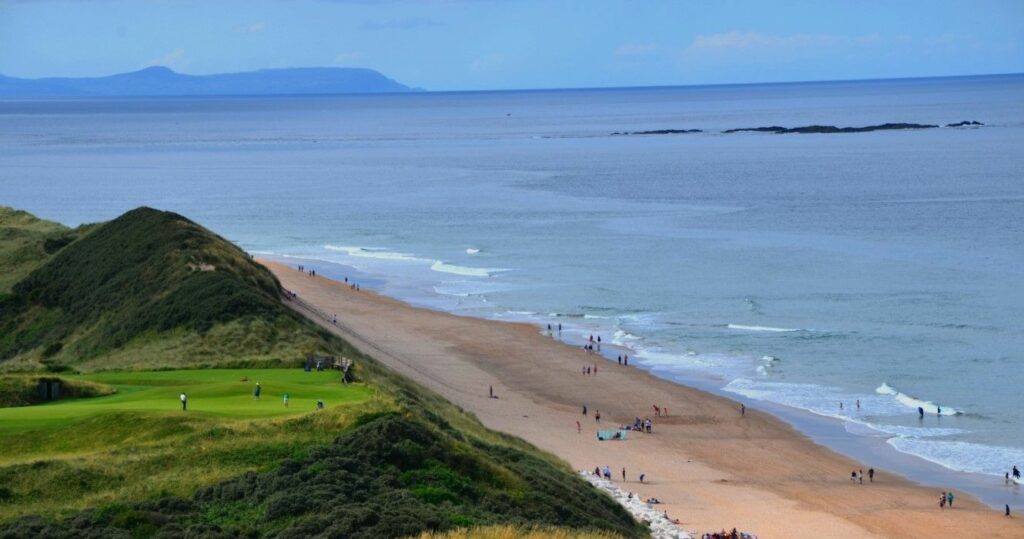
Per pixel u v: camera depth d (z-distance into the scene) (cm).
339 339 6519
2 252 8688
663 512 4628
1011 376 6956
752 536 4350
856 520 4672
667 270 11094
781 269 10950
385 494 2772
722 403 6600
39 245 8550
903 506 4862
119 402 3972
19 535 2450
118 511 2644
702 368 7412
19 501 2742
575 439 5841
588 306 9469
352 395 4088
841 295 9581
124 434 3281
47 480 2842
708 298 9662
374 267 11569
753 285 10169
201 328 5966
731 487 5116
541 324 8788
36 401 4075
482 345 8019
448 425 3894
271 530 2538
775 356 7662
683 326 8656
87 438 3291
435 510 2683
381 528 2462
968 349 7638
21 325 7194
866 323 8512
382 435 3098
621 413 6412
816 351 7762
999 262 10856
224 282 6462
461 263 11769
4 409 3778
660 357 7719
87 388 4269
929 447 5728
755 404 6581
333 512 2553
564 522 3008
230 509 2703
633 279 10662
